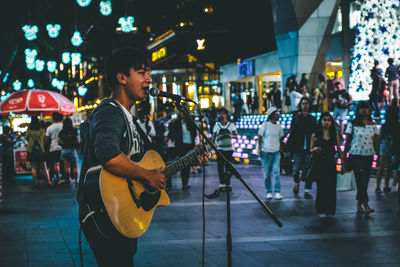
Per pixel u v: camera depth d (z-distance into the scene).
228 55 44.69
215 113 28.70
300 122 10.63
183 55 45.28
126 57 2.90
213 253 5.85
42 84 45.94
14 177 16.38
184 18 46.97
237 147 22.03
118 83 2.91
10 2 25.48
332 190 8.13
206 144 3.55
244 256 5.72
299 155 10.68
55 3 30.48
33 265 5.37
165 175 3.08
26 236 6.88
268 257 5.67
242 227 7.41
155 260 5.54
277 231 7.11
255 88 39.09
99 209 2.64
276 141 10.17
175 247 6.14
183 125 12.34
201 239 6.59
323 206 8.14
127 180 2.75
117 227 2.66
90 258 5.67
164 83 44.69
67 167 13.76
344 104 16.84
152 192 2.89
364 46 20.44
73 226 7.60
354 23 28.19
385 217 8.11
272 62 36.47
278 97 25.38
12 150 15.41
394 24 19.69
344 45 29.25
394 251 5.89
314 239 6.57
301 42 29.14
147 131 12.55
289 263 5.41
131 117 2.98
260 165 18.64
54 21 30.94
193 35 45.66
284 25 29.53
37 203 10.18
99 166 2.72
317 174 8.12
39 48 30.67
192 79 44.59
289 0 28.88
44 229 7.37
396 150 10.20
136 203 2.77
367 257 5.64
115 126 2.72
